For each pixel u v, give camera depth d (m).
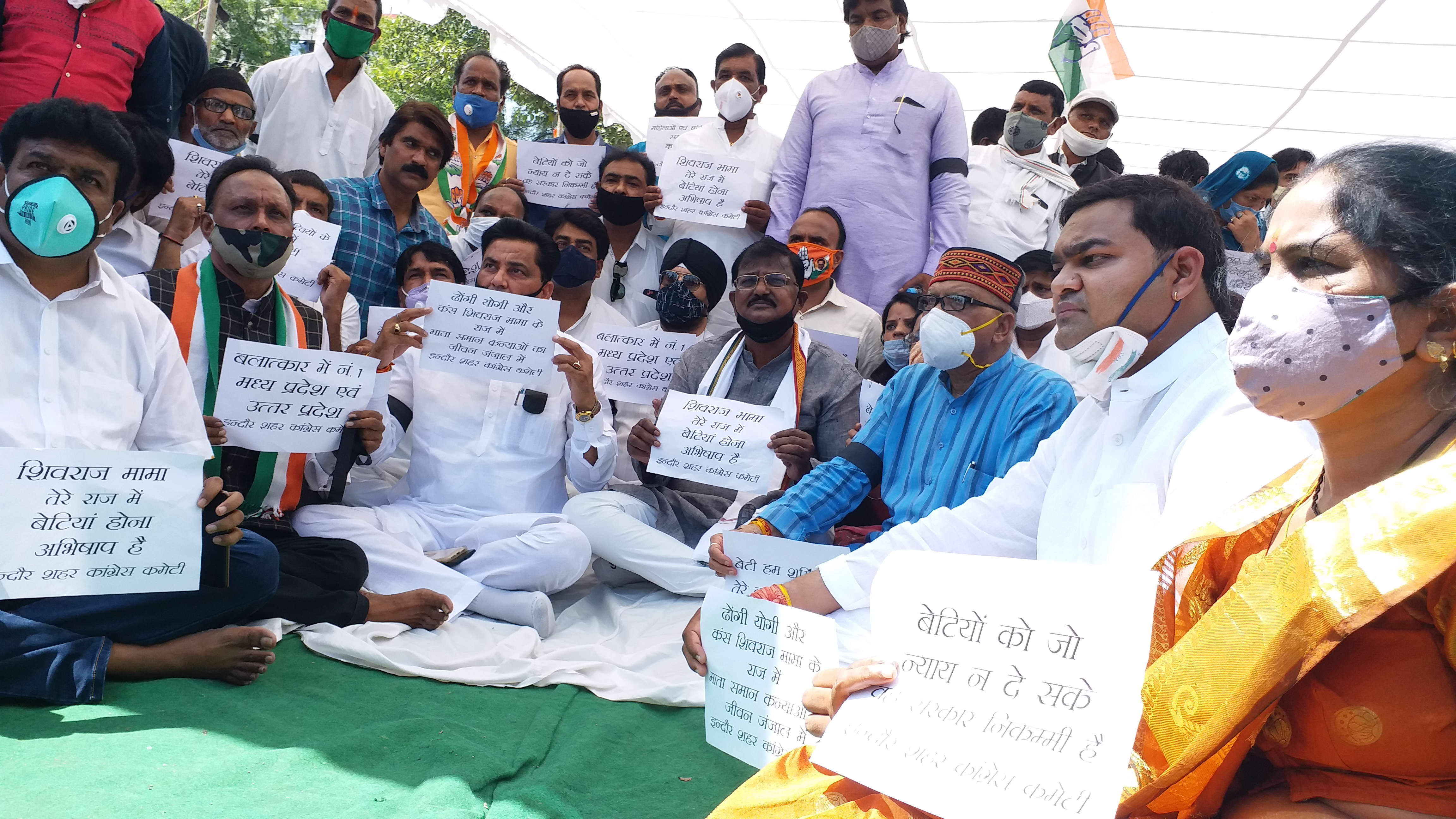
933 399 3.81
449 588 4.23
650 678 3.62
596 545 4.66
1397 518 1.40
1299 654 1.45
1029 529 2.74
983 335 3.60
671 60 11.55
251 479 4.06
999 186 6.55
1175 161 6.97
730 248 6.34
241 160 4.05
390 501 4.97
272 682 3.28
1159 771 1.60
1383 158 1.49
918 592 1.83
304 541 3.99
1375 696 1.48
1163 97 10.79
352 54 6.59
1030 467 2.77
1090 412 2.58
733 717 2.63
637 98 12.77
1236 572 1.79
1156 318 2.37
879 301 6.10
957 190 6.15
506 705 3.34
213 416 3.95
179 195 5.44
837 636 2.85
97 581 2.86
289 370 4.02
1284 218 1.57
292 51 19.39
